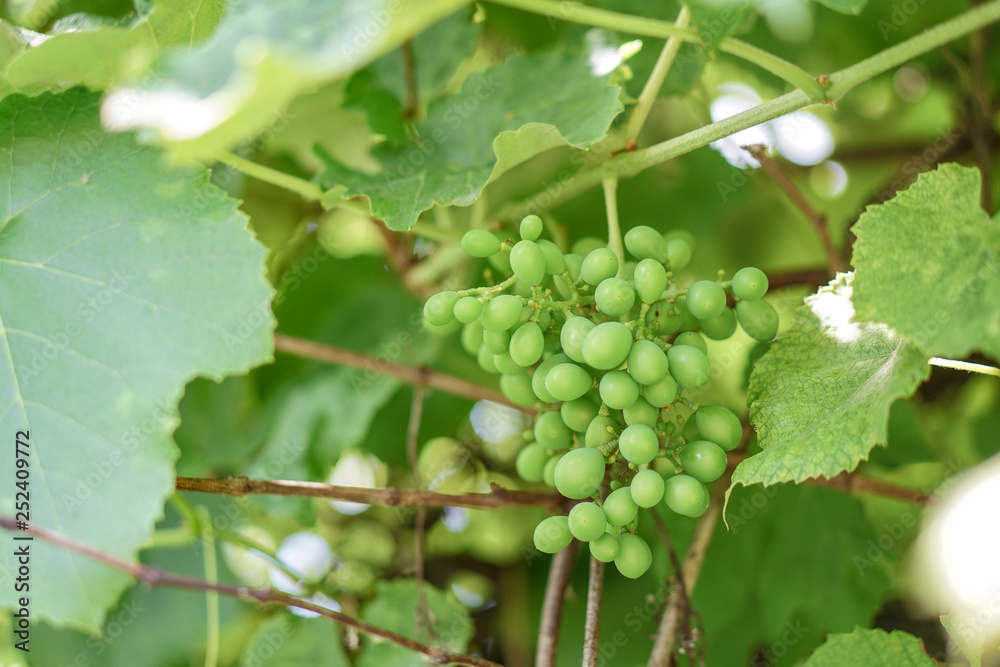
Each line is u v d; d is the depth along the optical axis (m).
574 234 0.72
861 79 0.57
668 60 0.61
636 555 0.55
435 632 0.69
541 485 0.74
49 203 0.58
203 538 0.69
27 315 0.57
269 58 0.48
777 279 0.69
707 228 0.73
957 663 0.62
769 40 0.74
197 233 0.57
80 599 0.55
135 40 0.58
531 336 0.56
